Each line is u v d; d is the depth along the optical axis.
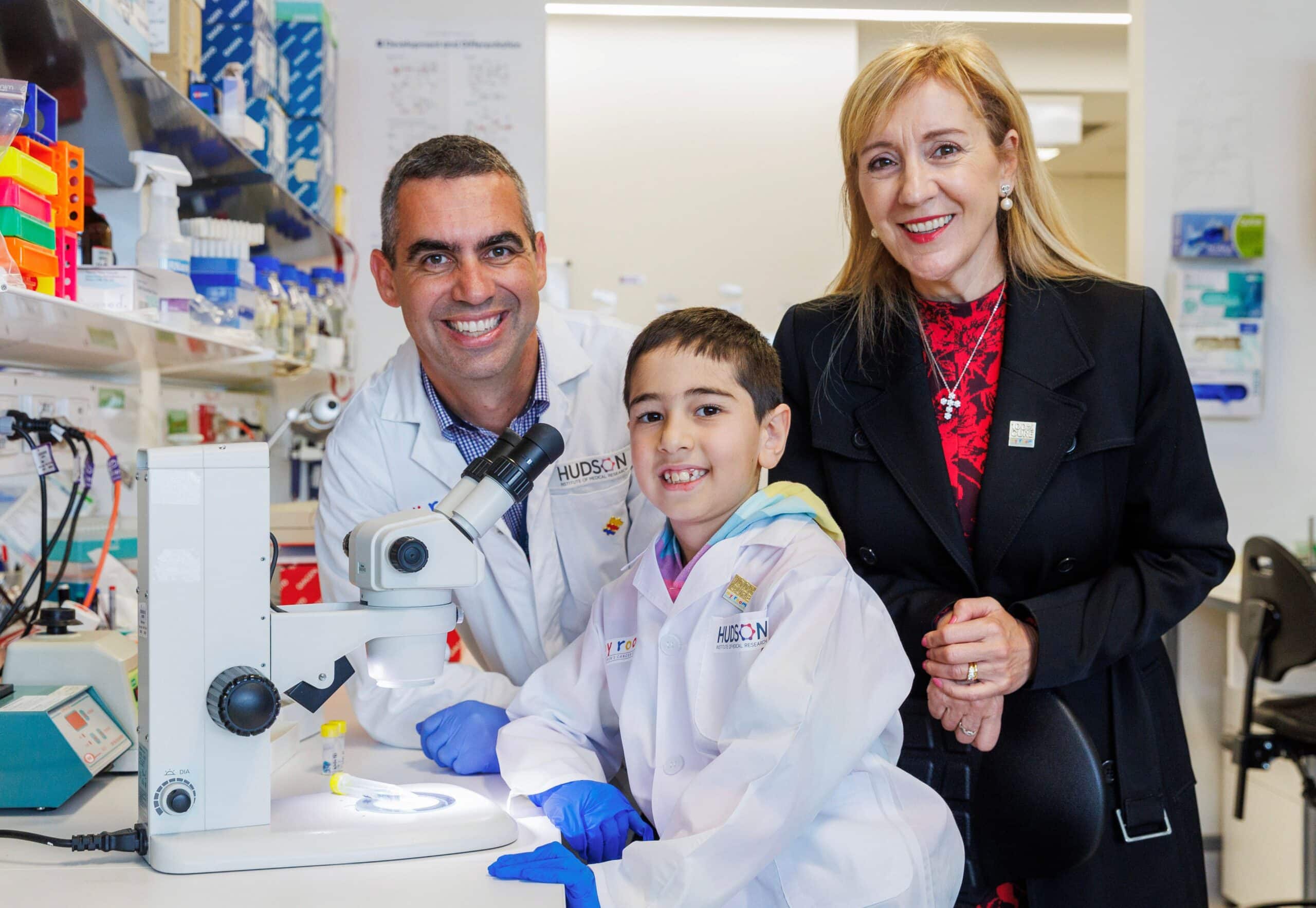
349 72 3.61
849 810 1.16
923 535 1.45
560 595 1.62
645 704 1.26
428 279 1.35
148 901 0.91
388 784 1.22
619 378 1.67
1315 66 3.37
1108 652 1.31
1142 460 1.41
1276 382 3.39
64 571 1.67
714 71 5.27
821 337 1.56
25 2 1.27
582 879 0.97
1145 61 3.36
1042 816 1.30
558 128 5.27
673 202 5.30
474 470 1.10
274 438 2.94
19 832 1.04
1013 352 1.43
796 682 1.09
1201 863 1.44
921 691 1.42
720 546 1.25
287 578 2.89
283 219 2.88
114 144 1.99
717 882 0.99
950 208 1.38
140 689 1.05
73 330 1.53
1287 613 2.60
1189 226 3.33
